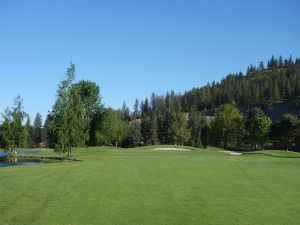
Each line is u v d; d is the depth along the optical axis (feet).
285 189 66.49
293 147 350.64
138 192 62.44
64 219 44.86
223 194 61.11
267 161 133.28
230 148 367.04
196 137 390.63
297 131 343.26
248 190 65.16
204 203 53.83
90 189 65.26
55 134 197.06
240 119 370.32
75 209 49.96
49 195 59.62
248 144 396.78
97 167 106.11
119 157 162.91
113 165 113.19
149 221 43.96
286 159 146.72
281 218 45.55
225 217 45.83
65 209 49.93
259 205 52.70
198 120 572.51
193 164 117.39
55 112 198.18
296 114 574.15
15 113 256.11
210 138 388.57
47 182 73.61
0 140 254.68
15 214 47.29
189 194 60.85
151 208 50.60
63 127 195.83
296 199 57.21
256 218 45.42
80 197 57.98
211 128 388.78
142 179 78.54
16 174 87.71
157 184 71.46
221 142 391.86
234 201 55.42
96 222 43.55
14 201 55.06
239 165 114.73
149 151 238.68
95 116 357.20
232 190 65.05
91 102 351.05
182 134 463.01
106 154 209.56
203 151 234.79
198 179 79.20
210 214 47.29
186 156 169.58
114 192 62.34
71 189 65.21
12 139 253.85
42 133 569.23
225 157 159.43
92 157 180.65
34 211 48.83
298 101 611.88
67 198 57.21
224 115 371.97
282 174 89.61
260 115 388.98
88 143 367.04
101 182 73.72
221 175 86.89
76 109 201.16
